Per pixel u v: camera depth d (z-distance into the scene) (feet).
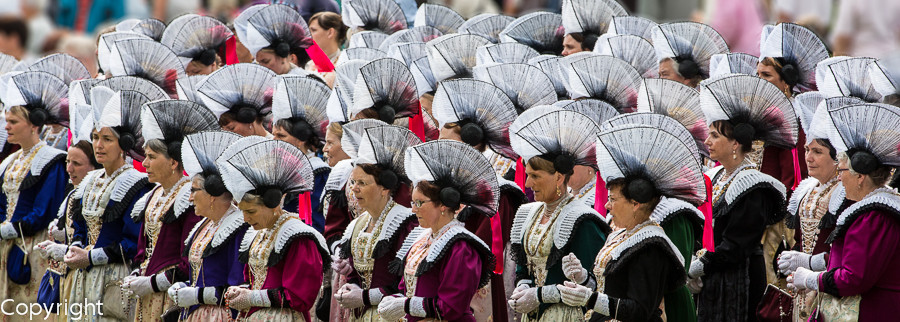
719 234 84.69
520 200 86.58
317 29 128.88
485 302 85.51
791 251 80.02
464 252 72.84
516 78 92.38
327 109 94.38
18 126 109.91
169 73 112.78
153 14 164.86
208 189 82.02
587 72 93.66
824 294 75.66
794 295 80.89
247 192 78.28
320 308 95.30
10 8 157.48
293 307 78.18
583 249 72.69
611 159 68.85
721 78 83.25
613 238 71.15
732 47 119.34
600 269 70.85
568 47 113.80
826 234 78.69
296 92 95.66
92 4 166.30
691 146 75.15
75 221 99.09
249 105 99.91
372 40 124.88
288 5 126.00
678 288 70.08
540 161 73.56
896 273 72.23
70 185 108.58
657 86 86.22
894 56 90.17
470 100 86.12
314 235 79.36
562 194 74.59
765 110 82.48
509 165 97.14
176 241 89.10
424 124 100.63
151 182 95.61
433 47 103.40
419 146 73.67
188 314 84.07
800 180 87.76
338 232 92.84
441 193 73.05
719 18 119.65
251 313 79.05
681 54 100.73
